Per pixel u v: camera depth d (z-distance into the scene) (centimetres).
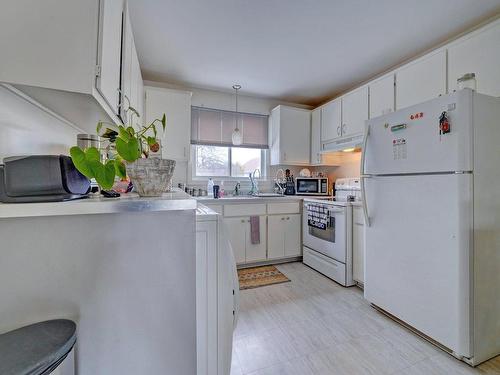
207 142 323
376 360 138
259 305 201
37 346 59
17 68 61
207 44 219
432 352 144
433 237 145
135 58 185
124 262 81
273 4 169
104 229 79
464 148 131
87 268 78
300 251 316
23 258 72
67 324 69
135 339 82
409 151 159
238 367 134
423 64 201
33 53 62
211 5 170
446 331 138
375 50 230
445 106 138
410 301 158
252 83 304
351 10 176
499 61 156
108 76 83
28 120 86
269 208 301
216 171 342
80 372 77
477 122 133
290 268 292
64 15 65
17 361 54
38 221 73
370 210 189
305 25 193
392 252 171
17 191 63
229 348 103
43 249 74
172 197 85
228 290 102
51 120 103
